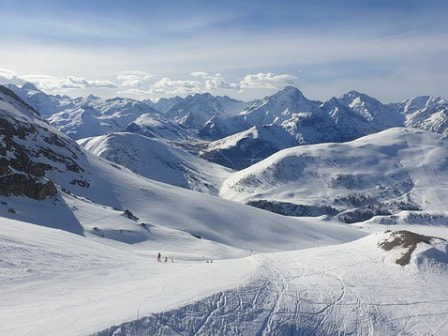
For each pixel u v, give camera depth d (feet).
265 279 125.59
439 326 103.24
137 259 159.22
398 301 114.83
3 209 248.11
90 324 78.79
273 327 97.14
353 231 514.68
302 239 416.87
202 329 89.86
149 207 410.31
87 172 451.53
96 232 265.13
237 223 418.92
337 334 98.43
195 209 428.56
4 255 111.45
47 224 252.62
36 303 88.79
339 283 126.21
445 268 132.77
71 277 110.73
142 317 85.10
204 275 128.16
